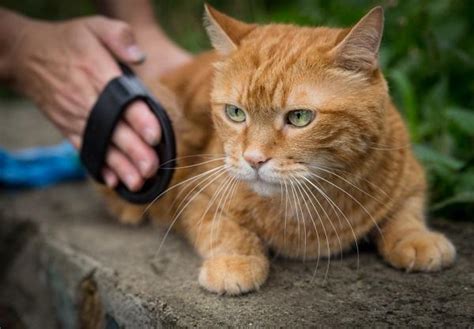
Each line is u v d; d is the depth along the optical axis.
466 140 0.74
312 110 0.51
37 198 0.82
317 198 0.55
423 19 0.82
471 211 0.65
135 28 0.82
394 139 0.57
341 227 0.56
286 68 0.52
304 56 0.52
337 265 0.56
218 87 0.56
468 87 0.81
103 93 0.58
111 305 0.56
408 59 0.85
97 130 0.58
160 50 0.82
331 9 0.94
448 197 0.66
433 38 0.82
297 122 0.52
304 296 0.50
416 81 0.84
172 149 0.56
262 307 0.49
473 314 0.46
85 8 1.51
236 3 1.17
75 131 0.65
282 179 0.52
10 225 0.77
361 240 0.59
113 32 0.62
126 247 0.63
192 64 0.71
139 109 0.57
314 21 0.94
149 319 0.51
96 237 0.67
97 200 0.80
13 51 0.68
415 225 0.57
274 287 0.52
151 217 0.69
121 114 0.57
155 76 0.76
